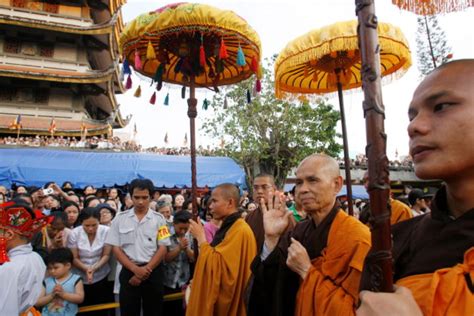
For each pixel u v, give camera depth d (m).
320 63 3.84
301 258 1.89
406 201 6.20
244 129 15.46
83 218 4.43
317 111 15.59
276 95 4.31
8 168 12.29
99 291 4.36
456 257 0.88
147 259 3.98
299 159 15.76
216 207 3.27
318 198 2.15
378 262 0.78
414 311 0.69
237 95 14.88
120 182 13.04
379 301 0.71
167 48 3.48
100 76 24.12
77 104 25.55
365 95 0.82
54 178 12.55
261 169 16.53
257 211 3.82
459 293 0.81
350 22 3.37
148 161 14.00
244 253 2.99
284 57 3.65
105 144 19.67
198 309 2.87
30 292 2.60
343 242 1.86
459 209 0.92
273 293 2.29
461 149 0.81
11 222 2.60
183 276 4.64
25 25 22.97
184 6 3.06
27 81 24.28
